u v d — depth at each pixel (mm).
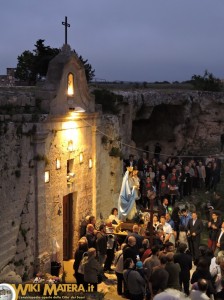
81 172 17094
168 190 20906
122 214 17000
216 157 28406
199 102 30250
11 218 13000
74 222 16891
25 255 13734
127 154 24797
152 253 11750
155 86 35438
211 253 12281
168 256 11141
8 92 14453
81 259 12625
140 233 15383
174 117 30047
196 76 36469
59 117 15195
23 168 13539
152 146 30781
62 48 16031
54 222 15219
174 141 30422
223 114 31016
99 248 14031
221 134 31328
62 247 15742
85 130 17297
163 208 17641
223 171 27109
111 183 19781
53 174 15109
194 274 11023
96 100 22203
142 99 26703
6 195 12750
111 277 14578
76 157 16688
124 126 24828
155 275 10484
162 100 28062
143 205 20734
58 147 15359
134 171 17406
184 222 16547
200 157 29828
